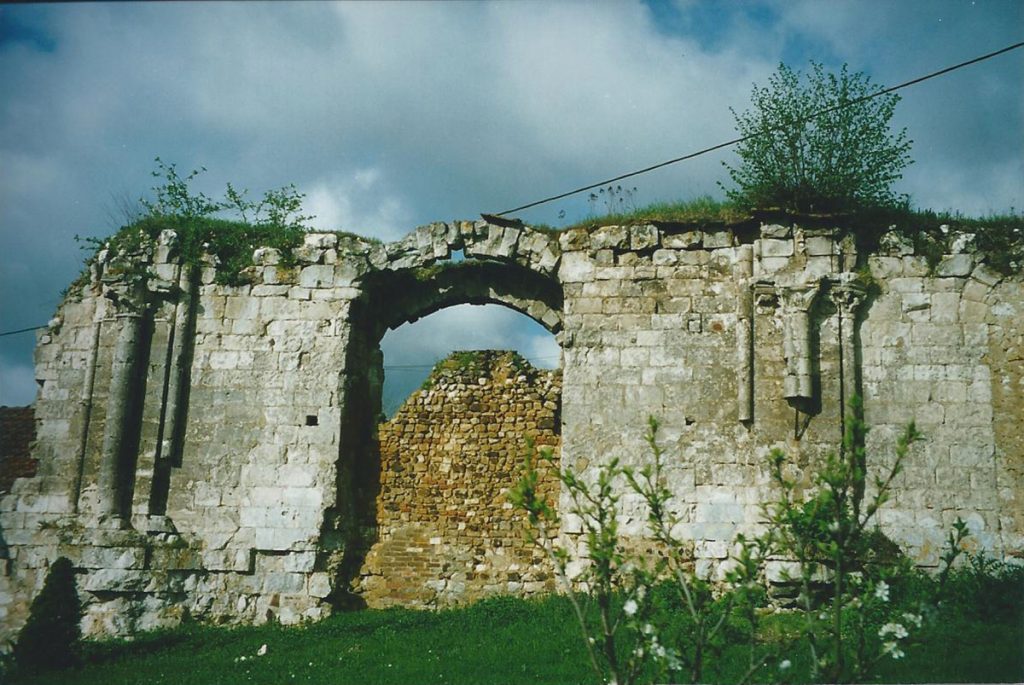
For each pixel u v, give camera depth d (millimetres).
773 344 18266
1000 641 14180
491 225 19953
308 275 20297
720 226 19109
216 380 19906
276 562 18969
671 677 8789
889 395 17953
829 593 16812
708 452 18109
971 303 18250
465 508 19781
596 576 8977
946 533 17250
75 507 19344
